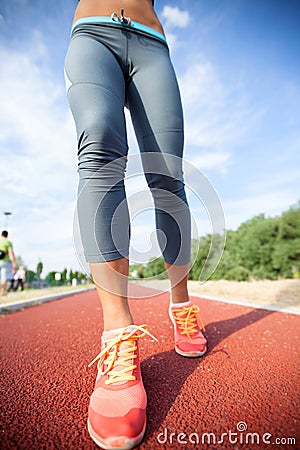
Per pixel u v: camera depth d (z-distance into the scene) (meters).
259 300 2.86
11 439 0.62
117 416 0.60
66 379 0.95
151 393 0.81
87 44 0.93
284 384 0.86
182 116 1.12
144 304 2.46
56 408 0.75
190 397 0.79
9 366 1.08
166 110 1.06
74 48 0.94
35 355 1.22
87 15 0.98
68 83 0.91
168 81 1.08
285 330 1.47
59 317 2.26
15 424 0.68
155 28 1.12
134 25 1.03
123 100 0.96
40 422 0.69
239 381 0.89
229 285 4.67
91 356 1.18
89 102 0.83
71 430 0.65
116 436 0.58
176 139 1.07
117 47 1.00
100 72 0.88
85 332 1.61
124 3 1.04
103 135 0.80
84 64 0.88
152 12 1.14
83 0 1.04
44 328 1.81
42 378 0.96
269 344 1.24
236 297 3.14
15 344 1.42
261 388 0.84
